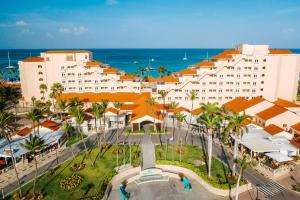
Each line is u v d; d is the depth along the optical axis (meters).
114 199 51.62
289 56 109.00
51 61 120.69
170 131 88.94
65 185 54.56
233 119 53.62
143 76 175.75
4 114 54.31
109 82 117.62
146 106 99.88
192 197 52.09
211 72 108.31
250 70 107.62
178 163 62.88
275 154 62.44
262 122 86.19
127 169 61.25
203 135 85.50
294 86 113.00
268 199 50.75
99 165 64.00
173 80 109.00
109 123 93.88
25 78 122.12
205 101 109.00
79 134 86.69
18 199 49.84
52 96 106.50
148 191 54.31
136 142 78.88
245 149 71.75
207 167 62.62
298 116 80.62
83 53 126.81
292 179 57.69
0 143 69.75
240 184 54.28
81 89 118.06
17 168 62.97
